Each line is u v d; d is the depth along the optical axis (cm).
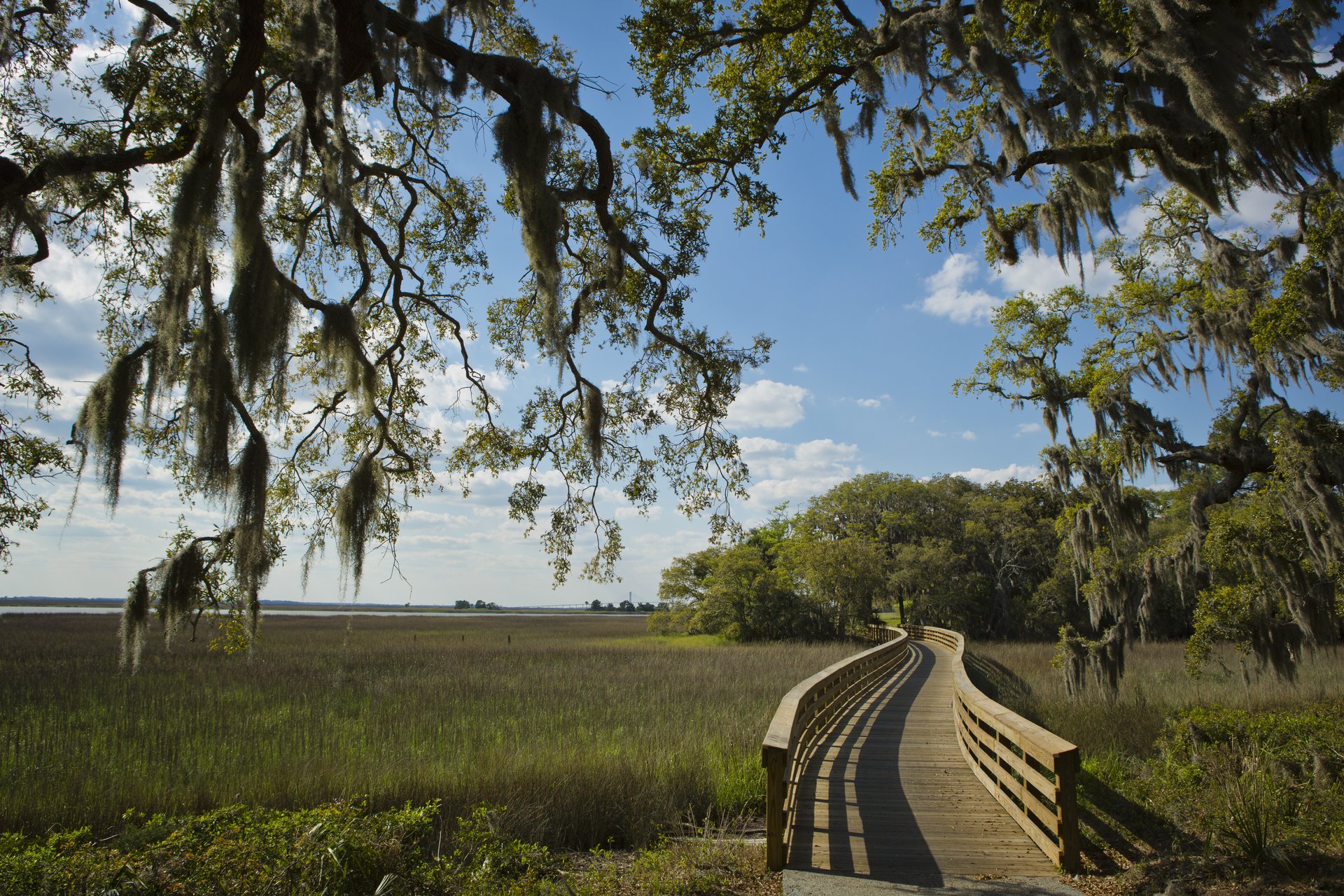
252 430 525
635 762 942
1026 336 1517
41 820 816
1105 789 714
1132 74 769
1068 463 1491
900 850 583
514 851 568
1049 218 998
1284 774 720
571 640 4481
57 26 649
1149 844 568
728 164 872
